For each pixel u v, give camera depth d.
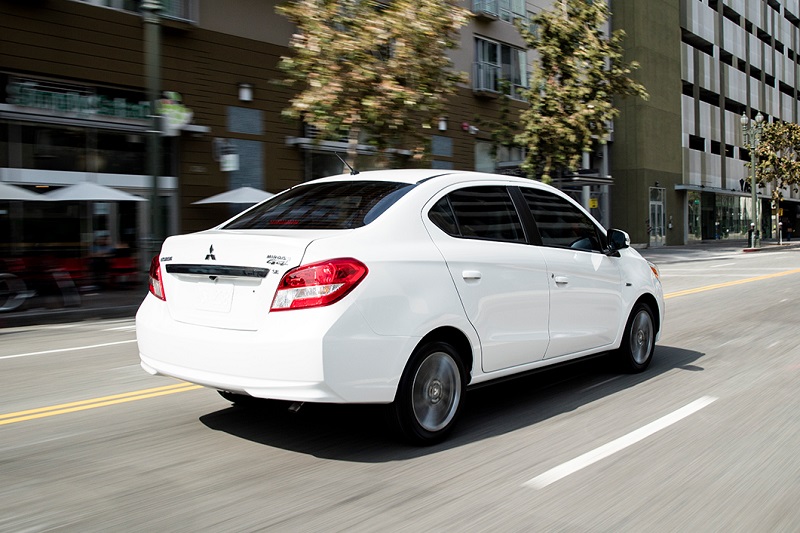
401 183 4.43
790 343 7.82
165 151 16.50
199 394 5.48
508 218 4.81
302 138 18.75
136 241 16.19
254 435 4.33
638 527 2.99
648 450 4.04
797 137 44.00
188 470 3.70
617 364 6.09
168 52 16.20
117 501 3.27
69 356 7.47
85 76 14.87
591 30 20.30
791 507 3.21
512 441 4.21
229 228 4.54
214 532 2.92
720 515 3.12
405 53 12.62
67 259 13.95
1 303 11.71
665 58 41.28
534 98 20.38
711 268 21.75
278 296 3.61
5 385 5.93
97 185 14.27
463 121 24.41
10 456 3.96
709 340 8.09
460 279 4.20
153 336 4.10
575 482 3.52
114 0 15.37
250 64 17.86
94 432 4.45
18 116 14.06
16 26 13.84
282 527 2.98
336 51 12.73
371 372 3.67
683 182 43.78
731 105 53.06
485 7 24.95
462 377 4.24
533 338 4.73
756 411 4.92
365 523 3.02
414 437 3.99
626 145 39.22
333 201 4.40
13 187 13.07
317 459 3.87
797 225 70.19
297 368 3.50
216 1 17.08
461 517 3.08
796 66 67.06
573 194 31.69
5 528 2.96
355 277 3.63
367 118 12.95
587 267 5.32
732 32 51.75
